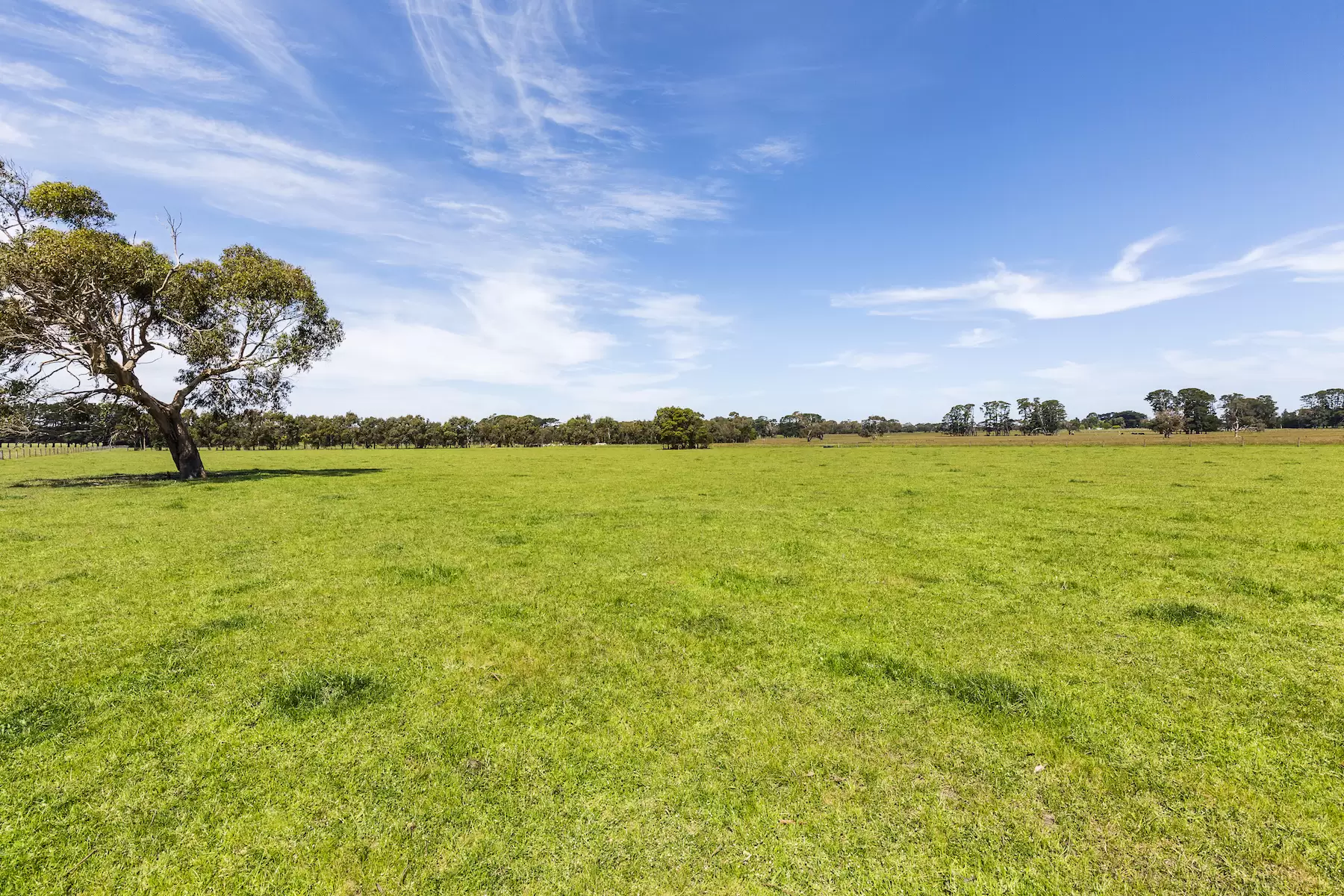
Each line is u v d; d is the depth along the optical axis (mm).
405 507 19859
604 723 5359
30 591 9695
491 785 4434
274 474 35156
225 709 5629
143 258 26297
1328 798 4188
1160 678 6188
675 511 18625
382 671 6508
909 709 5566
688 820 4055
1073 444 79000
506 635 7641
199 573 10812
